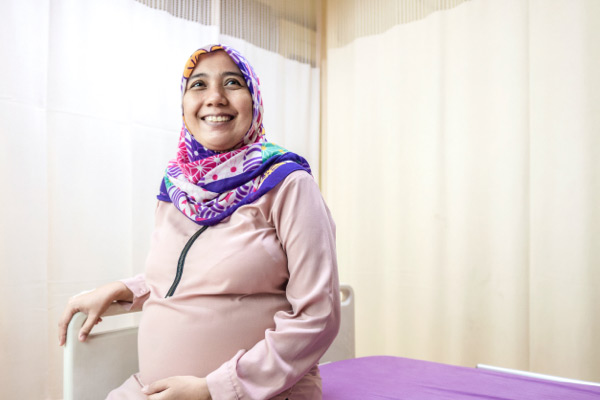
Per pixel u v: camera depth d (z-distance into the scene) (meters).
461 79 2.68
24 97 2.04
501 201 2.52
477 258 2.60
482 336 2.58
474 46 2.62
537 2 2.39
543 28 2.36
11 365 1.99
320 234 1.08
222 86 1.27
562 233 2.29
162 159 2.52
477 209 2.60
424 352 2.79
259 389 0.98
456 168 2.69
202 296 1.09
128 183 2.41
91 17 2.28
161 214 1.33
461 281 2.64
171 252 1.19
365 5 3.14
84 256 2.25
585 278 2.23
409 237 2.88
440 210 2.74
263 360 0.99
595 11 2.22
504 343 2.48
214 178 1.22
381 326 3.02
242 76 1.30
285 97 3.19
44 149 2.10
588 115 2.23
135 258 2.40
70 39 2.21
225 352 1.07
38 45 2.09
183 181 1.26
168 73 2.55
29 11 2.06
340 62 3.31
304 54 3.31
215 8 2.73
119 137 2.37
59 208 2.17
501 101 2.53
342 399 1.32
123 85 2.38
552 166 2.33
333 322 1.06
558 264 2.30
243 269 1.06
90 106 2.27
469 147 2.63
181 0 2.60
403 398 1.32
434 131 2.77
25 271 2.03
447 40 2.74
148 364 1.13
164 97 2.53
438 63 2.75
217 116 1.25
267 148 1.22
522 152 2.44
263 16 3.06
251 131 1.31
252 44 2.99
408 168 2.88
